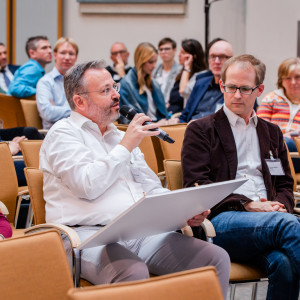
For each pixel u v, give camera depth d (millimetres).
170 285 1586
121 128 4438
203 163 3184
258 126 3363
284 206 3295
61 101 6270
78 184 2703
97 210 2748
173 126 4383
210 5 8969
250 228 2854
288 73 5652
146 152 4273
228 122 3285
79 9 9242
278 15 8617
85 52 9297
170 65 8250
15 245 1951
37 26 9086
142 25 9203
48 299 1960
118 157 2736
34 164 3639
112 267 2465
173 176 3340
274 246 2812
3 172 3623
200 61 7176
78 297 1487
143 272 2447
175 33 9156
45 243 1998
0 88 7824
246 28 8750
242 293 3959
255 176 3311
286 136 5500
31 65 6785
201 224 2854
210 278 1629
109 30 9258
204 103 5730
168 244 2738
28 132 5113
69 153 2762
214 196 2566
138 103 6371
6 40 9016
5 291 1895
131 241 2832
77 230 2738
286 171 3441
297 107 5730
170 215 2492
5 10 8969
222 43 5676
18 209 3662
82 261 2596
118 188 2832
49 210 2818
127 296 1528
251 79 3234
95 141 2908
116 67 8086
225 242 2943
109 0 9125
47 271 1976
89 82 2889
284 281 2740
